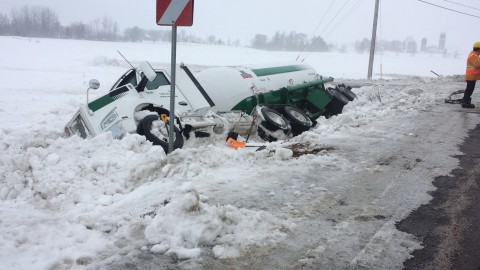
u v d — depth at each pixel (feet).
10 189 15.05
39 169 15.99
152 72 26.61
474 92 49.08
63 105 41.88
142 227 11.93
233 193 14.83
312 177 16.81
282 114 32.01
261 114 28.76
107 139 19.06
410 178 16.96
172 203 12.00
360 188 15.69
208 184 15.70
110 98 25.36
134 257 10.44
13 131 29.17
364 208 13.79
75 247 10.85
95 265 10.06
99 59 107.04
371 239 11.60
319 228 12.23
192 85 29.35
